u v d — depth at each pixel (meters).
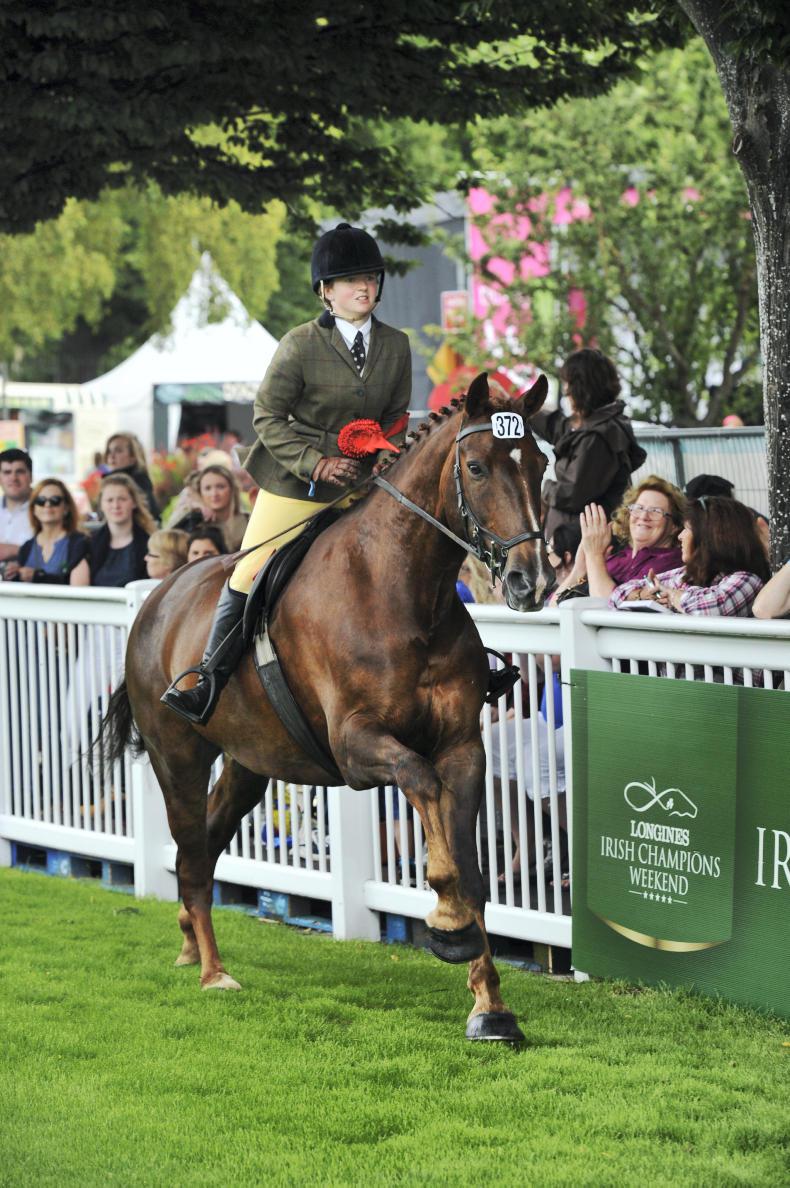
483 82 15.82
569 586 11.98
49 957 10.49
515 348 32.22
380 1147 6.64
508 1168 6.28
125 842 13.19
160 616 10.02
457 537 7.62
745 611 9.80
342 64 14.66
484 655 8.26
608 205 30.12
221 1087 7.58
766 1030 8.16
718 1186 5.98
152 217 41.09
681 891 8.82
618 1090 7.21
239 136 17.22
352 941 11.05
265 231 41.25
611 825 9.23
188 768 9.89
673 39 15.13
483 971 8.23
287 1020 8.77
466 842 7.87
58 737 13.96
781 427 10.47
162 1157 6.62
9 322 44.00
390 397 8.74
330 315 8.62
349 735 7.82
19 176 16.67
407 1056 7.92
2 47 13.94
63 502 16.56
